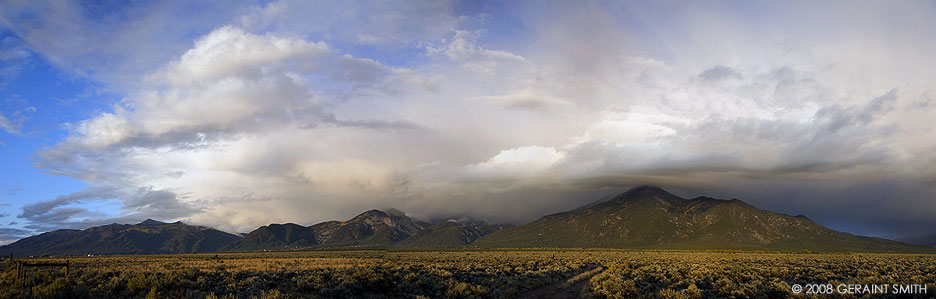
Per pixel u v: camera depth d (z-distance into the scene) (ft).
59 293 81.25
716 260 274.57
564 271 185.68
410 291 114.01
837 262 236.02
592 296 106.52
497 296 111.55
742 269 164.35
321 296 96.84
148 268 131.75
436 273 147.33
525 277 150.82
